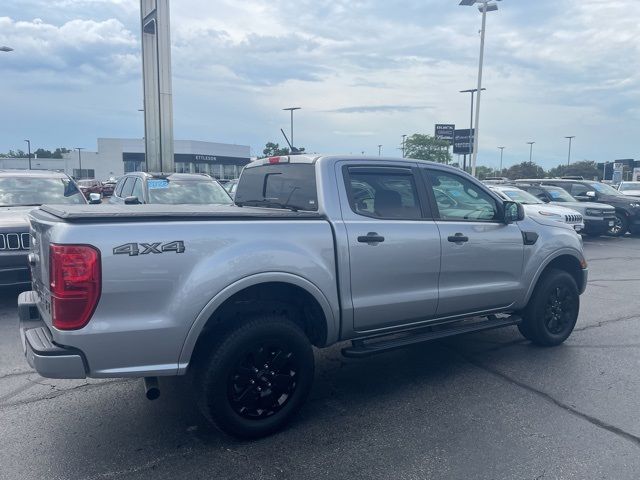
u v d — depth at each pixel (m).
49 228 3.26
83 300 3.10
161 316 3.30
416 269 4.45
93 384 4.71
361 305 4.15
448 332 4.79
